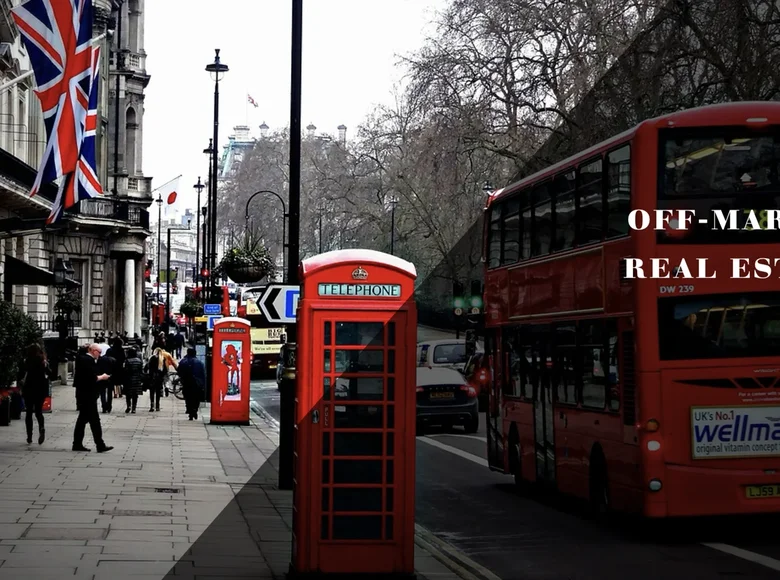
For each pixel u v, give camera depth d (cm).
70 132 2300
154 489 1670
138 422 3209
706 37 2995
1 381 2480
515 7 4394
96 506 1459
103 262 7038
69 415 3331
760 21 2845
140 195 7825
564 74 4238
